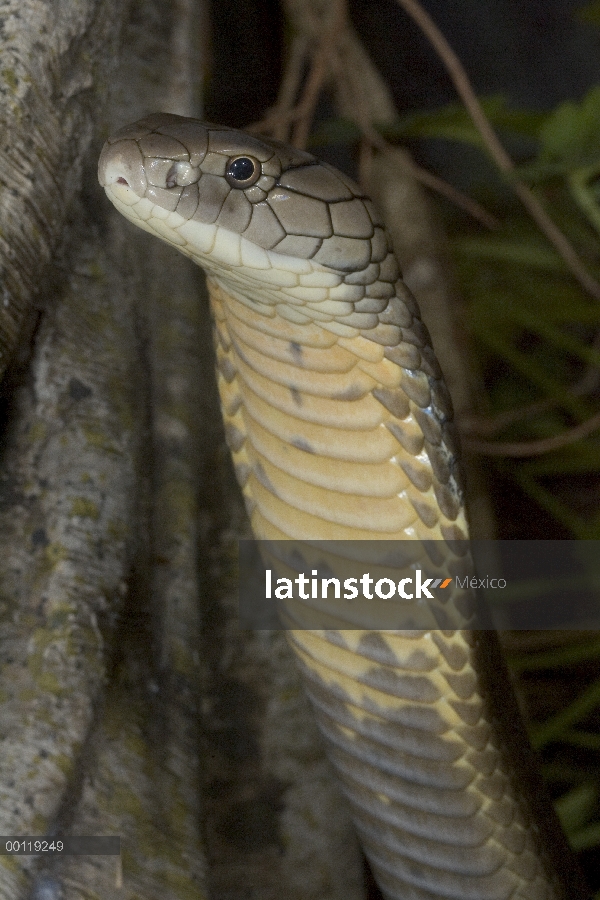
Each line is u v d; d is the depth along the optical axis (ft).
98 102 3.35
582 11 5.17
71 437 3.31
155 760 3.25
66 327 3.35
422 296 4.88
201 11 3.91
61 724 3.17
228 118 5.40
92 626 3.23
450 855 3.33
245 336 3.33
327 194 3.29
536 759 3.40
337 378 3.30
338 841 3.63
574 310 5.35
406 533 3.32
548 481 5.74
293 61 4.35
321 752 3.64
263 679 3.65
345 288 3.28
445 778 3.31
